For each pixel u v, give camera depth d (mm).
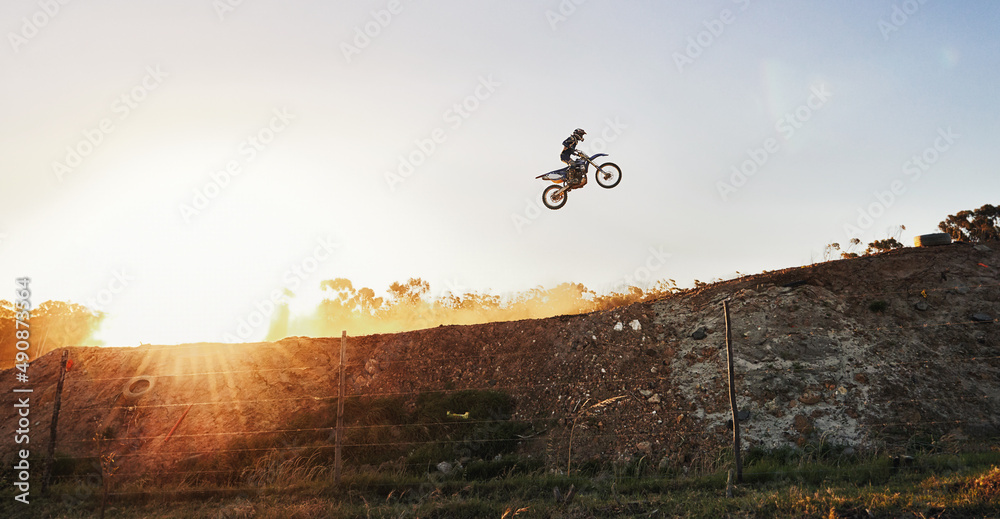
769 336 15703
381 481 11305
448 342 18219
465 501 9977
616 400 14617
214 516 9945
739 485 10406
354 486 11117
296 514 9469
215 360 17781
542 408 15312
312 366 17516
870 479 10172
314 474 12547
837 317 16172
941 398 13586
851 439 12586
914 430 12742
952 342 15133
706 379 14820
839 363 14680
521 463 12711
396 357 17766
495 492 10742
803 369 14609
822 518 7906
